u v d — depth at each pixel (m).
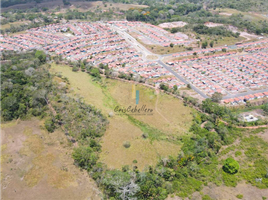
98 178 95.25
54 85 168.75
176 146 122.81
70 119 130.00
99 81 197.75
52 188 91.19
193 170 100.88
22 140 113.62
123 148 119.88
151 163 111.06
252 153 111.19
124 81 198.50
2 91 147.38
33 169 98.50
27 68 198.88
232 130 134.00
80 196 88.81
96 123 132.75
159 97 174.25
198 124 141.75
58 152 108.56
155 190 88.88
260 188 90.44
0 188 90.31
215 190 90.81
